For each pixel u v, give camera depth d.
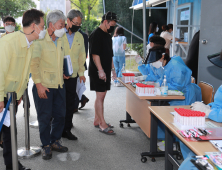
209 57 1.77
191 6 6.80
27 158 2.80
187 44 6.06
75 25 2.93
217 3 3.77
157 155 2.78
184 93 2.98
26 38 2.01
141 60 3.84
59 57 2.61
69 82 3.16
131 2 6.99
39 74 2.54
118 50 6.82
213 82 4.02
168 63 3.01
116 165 2.67
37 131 3.66
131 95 3.74
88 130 3.75
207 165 1.27
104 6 6.99
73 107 3.32
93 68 3.44
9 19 4.12
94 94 6.14
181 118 1.77
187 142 1.54
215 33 3.85
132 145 3.21
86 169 2.57
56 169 2.57
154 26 6.39
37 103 2.65
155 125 2.75
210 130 1.70
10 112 2.04
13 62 1.98
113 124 4.03
